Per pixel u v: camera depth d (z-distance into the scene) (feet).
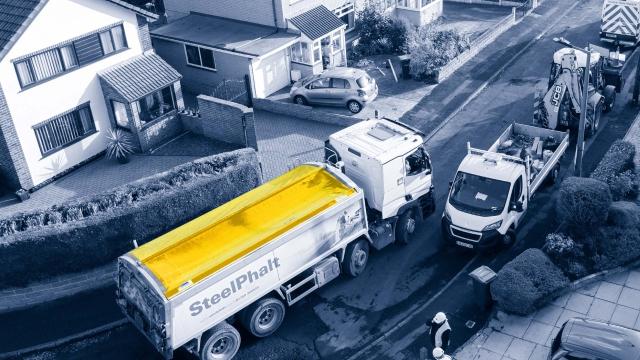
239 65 106.52
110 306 68.64
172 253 58.44
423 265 70.28
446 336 56.13
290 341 62.08
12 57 78.95
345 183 66.39
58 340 65.31
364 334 62.18
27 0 81.46
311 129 98.17
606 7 115.65
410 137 70.69
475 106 101.65
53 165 86.79
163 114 95.30
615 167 75.97
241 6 112.68
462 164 73.92
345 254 67.82
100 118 91.35
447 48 112.37
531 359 57.00
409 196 70.85
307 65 110.11
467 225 69.26
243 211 63.21
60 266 68.95
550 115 87.45
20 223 69.05
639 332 52.95
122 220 69.46
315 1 114.21
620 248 65.36
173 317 54.75
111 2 88.48
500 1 138.62
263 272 59.93
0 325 68.03
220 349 59.62
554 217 75.36
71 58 86.12
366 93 99.96
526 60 115.65
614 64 98.32
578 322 54.44
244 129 89.81
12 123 80.84
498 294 61.11
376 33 121.39
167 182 73.87
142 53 95.14
